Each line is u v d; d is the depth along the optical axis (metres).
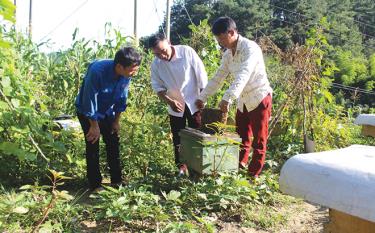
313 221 4.18
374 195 1.29
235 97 4.54
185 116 5.37
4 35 6.58
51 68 7.22
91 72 4.32
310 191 1.46
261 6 42.25
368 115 3.64
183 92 5.27
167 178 5.09
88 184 5.04
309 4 46.62
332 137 7.77
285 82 7.49
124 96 4.68
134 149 5.48
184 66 5.22
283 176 1.57
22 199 3.80
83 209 4.07
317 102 7.49
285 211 4.41
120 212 3.76
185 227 3.40
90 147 4.65
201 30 8.09
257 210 4.35
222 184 4.39
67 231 3.57
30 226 3.59
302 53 7.18
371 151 1.72
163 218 3.73
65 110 7.04
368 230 1.59
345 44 41.53
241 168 5.07
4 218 3.46
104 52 7.55
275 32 28.44
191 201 4.31
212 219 4.06
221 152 4.55
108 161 4.87
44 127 5.37
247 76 4.61
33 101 5.25
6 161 5.00
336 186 1.39
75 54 7.19
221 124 4.35
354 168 1.40
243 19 40.03
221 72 5.11
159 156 5.69
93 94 4.34
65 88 7.08
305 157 1.56
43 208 3.79
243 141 5.18
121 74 4.36
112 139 4.81
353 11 54.47
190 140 4.66
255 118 4.91
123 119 5.71
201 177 4.64
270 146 7.05
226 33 4.67
